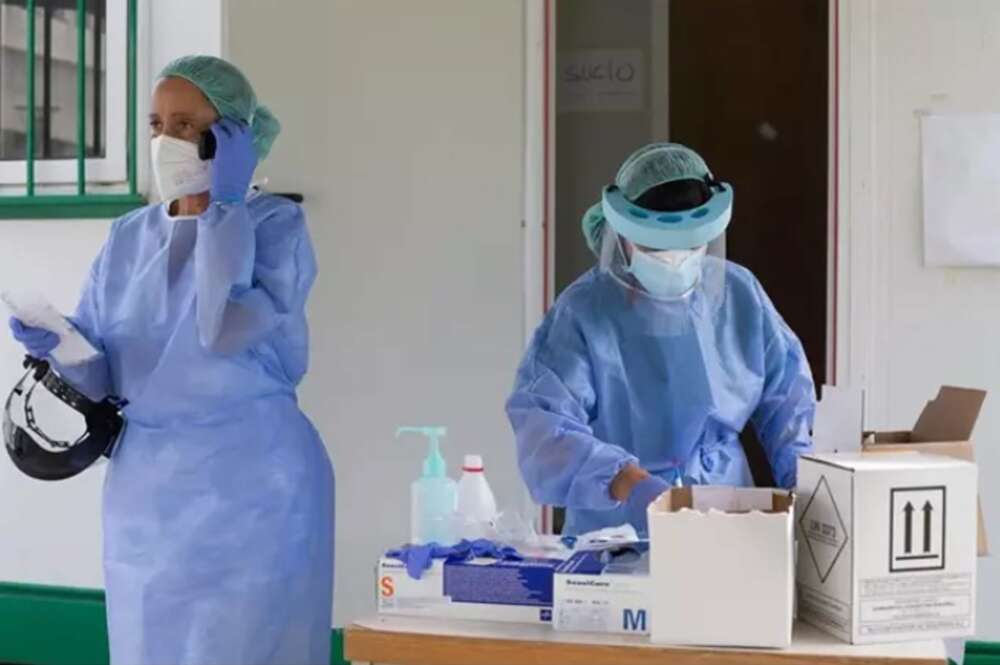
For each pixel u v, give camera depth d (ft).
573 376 6.71
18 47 10.88
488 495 6.59
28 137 10.53
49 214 10.52
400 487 10.06
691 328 6.82
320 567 7.27
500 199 9.88
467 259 9.94
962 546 5.09
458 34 9.84
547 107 9.94
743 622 5.02
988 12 9.27
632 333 6.87
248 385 6.91
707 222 6.36
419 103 9.91
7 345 10.72
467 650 5.25
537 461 6.32
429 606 5.64
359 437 10.11
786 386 7.08
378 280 10.05
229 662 6.81
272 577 6.89
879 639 5.07
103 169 10.56
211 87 6.85
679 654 5.04
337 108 9.99
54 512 10.68
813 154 12.97
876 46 9.45
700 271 6.84
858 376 9.58
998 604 9.39
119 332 7.03
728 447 7.02
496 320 9.93
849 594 5.06
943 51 9.35
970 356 9.45
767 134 13.04
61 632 10.68
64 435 7.48
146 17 10.34
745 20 12.99
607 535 6.21
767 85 13.00
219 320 6.60
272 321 6.81
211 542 6.83
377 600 5.86
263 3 9.95
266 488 6.89
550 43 9.94
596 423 6.89
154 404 6.91
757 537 5.00
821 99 12.90
